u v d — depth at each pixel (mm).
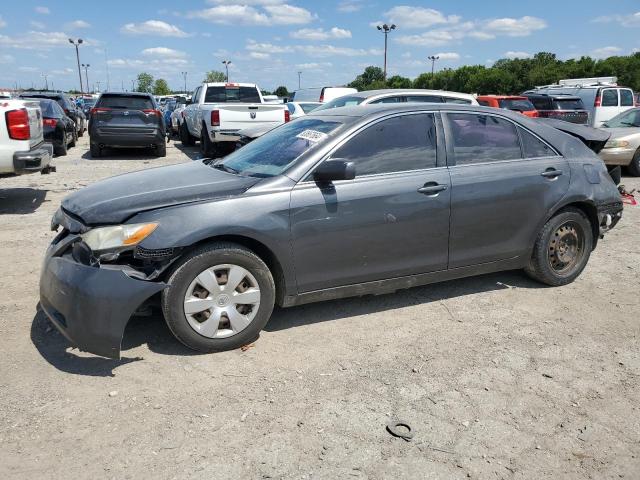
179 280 3586
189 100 19422
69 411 3125
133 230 3506
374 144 4215
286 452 2814
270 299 3891
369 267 4199
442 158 4445
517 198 4695
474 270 4727
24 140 7766
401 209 4195
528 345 4020
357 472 2678
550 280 5094
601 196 5133
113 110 14469
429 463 2752
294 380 3498
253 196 3773
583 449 2889
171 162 14289
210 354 3797
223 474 2650
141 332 4102
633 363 3779
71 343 3869
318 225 3928
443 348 3955
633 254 6293
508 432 3010
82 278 3430
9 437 2891
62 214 3949
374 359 3785
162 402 3232
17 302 4633
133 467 2693
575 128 5539
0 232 6895
